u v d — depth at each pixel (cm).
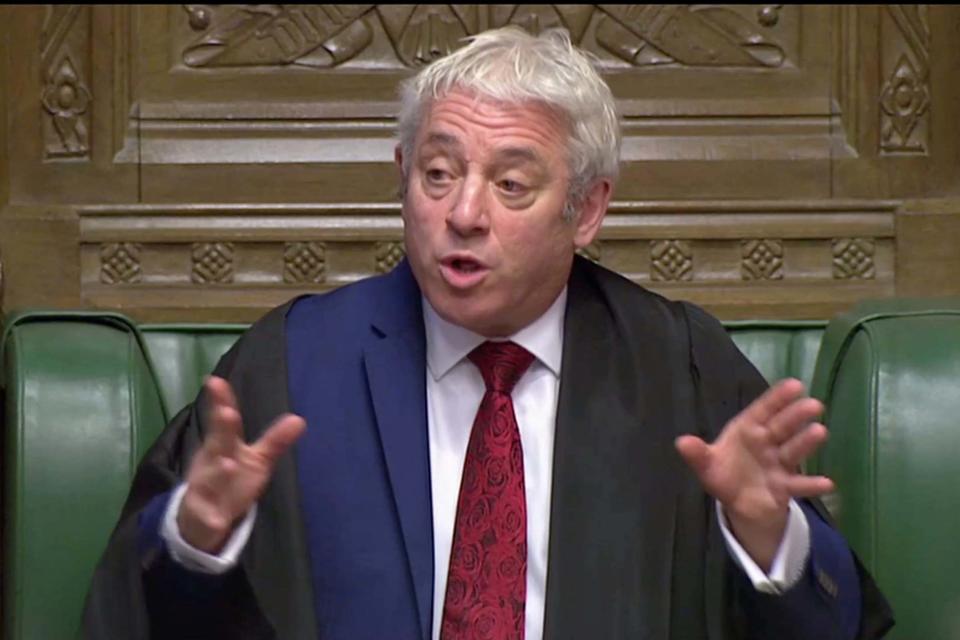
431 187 738
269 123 1107
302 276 1087
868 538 832
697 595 747
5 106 1082
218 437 642
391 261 1088
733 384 798
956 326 866
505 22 1116
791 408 652
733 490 661
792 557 684
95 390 860
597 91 759
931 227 1103
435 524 748
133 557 705
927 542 827
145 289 1077
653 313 808
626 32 1120
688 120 1118
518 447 756
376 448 759
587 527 736
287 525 741
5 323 901
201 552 672
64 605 834
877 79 1119
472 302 738
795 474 663
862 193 1119
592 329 789
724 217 1100
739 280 1098
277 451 648
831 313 1085
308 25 1112
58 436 848
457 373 773
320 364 782
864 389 848
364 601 734
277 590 734
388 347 777
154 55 1103
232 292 1078
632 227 1091
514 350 770
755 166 1112
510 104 734
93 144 1095
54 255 1072
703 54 1123
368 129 1109
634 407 770
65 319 892
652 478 755
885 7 1119
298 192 1101
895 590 827
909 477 832
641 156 1108
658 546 741
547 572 727
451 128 731
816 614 697
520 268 737
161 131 1101
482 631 722
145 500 754
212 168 1098
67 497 841
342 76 1111
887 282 1107
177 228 1080
